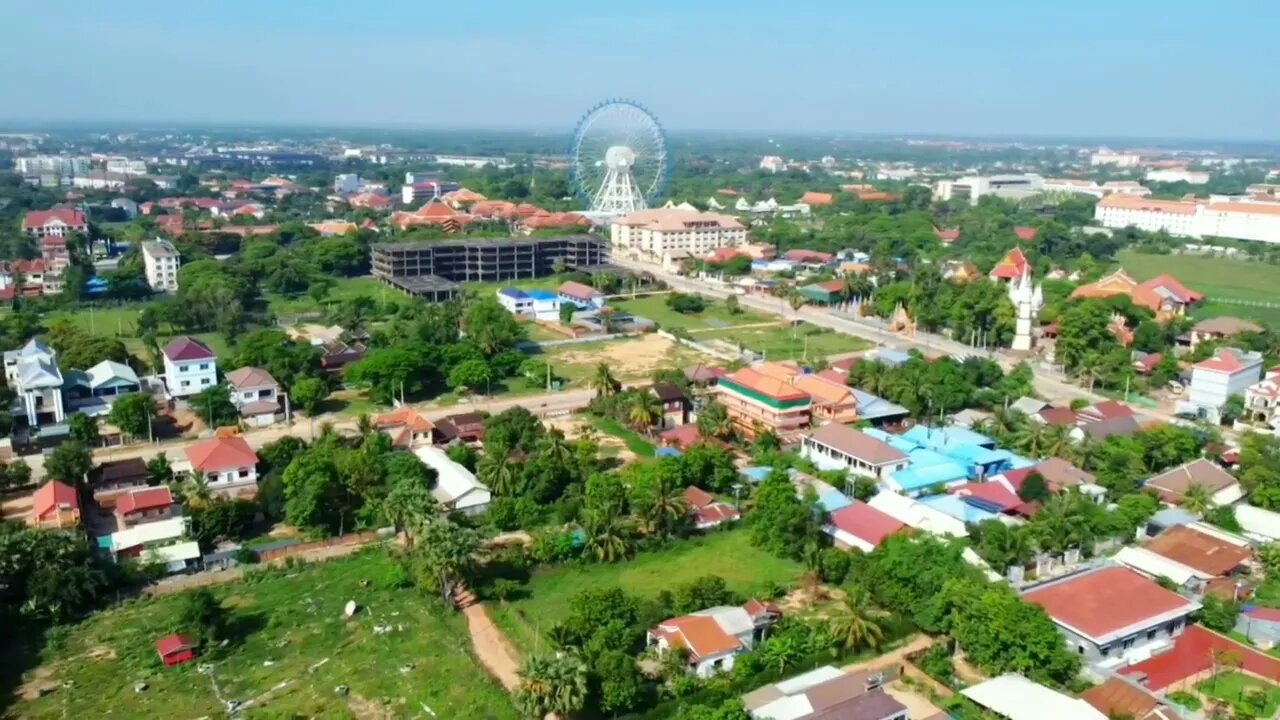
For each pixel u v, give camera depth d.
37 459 160.75
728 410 187.75
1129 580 113.44
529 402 198.38
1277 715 93.62
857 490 147.62
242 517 134.12
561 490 147.62
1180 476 150.00
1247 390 188.62
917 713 94.06
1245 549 125.62
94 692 98.31
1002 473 151.62
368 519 137.88
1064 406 190.50
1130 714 90.38
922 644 107.19
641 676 96.56
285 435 174.12
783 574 125.00
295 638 109.44
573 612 107.69
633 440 174.62
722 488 149.38
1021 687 94.25
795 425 177.00
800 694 92.38
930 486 149.62
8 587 112.38
